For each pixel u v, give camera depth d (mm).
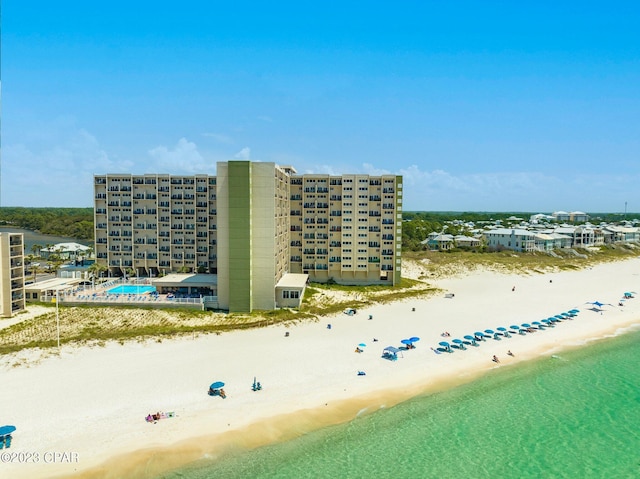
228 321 75312
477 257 147750
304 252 109625
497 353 64000
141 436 40312
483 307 89750
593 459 39750
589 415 47344
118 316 75125
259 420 43875
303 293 92000
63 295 83250
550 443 42031
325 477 36094
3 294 72562
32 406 44062
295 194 108875
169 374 52656
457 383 53969
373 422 44594
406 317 81000
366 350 63031
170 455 38000
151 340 63250
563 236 182250
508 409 48125
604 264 156000
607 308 91125
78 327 69625
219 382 48531
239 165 80125
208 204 106875
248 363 56906
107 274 108062
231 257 80562
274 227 83500
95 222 108000
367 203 107750
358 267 108875
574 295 103500
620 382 55375
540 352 65062
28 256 142000
